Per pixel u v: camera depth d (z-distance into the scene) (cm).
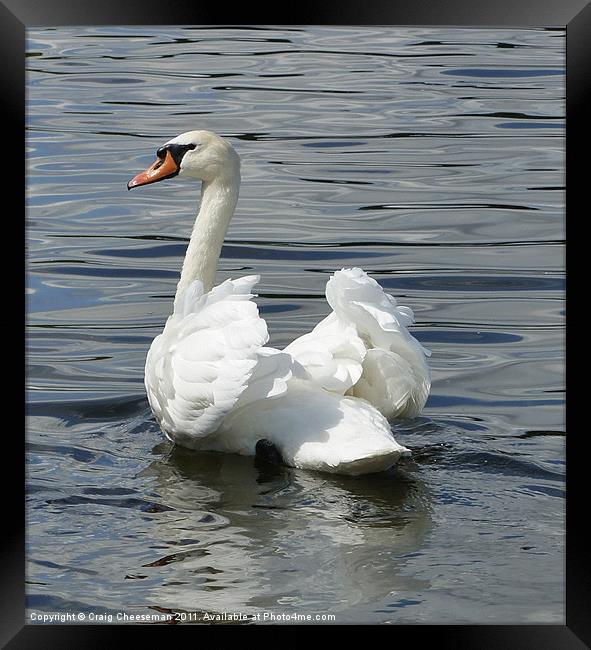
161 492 963
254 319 995
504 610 766
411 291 1488
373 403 1066
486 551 849
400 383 1046
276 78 2364
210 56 2511
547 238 1653
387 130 2086
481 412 1168
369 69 2433
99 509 928
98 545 862
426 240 1650
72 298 1468
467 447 1070
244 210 1753
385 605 771
